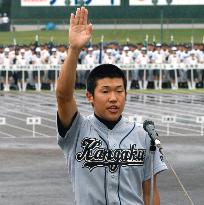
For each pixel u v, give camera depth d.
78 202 10.65
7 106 51.41
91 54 64.69
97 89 10.66
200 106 51.62
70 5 109.06
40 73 65.69
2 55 63.97
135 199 10.68
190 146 33.84
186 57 66.31
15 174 26.86
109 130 10.76
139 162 10.72
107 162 10.63
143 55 65.69
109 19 113.81
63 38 104.25
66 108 10.68
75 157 10.73
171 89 66.25
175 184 25.31
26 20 113.81
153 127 10.80
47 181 25.66
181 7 113.25
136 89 66.00
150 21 113.69
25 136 36.94
